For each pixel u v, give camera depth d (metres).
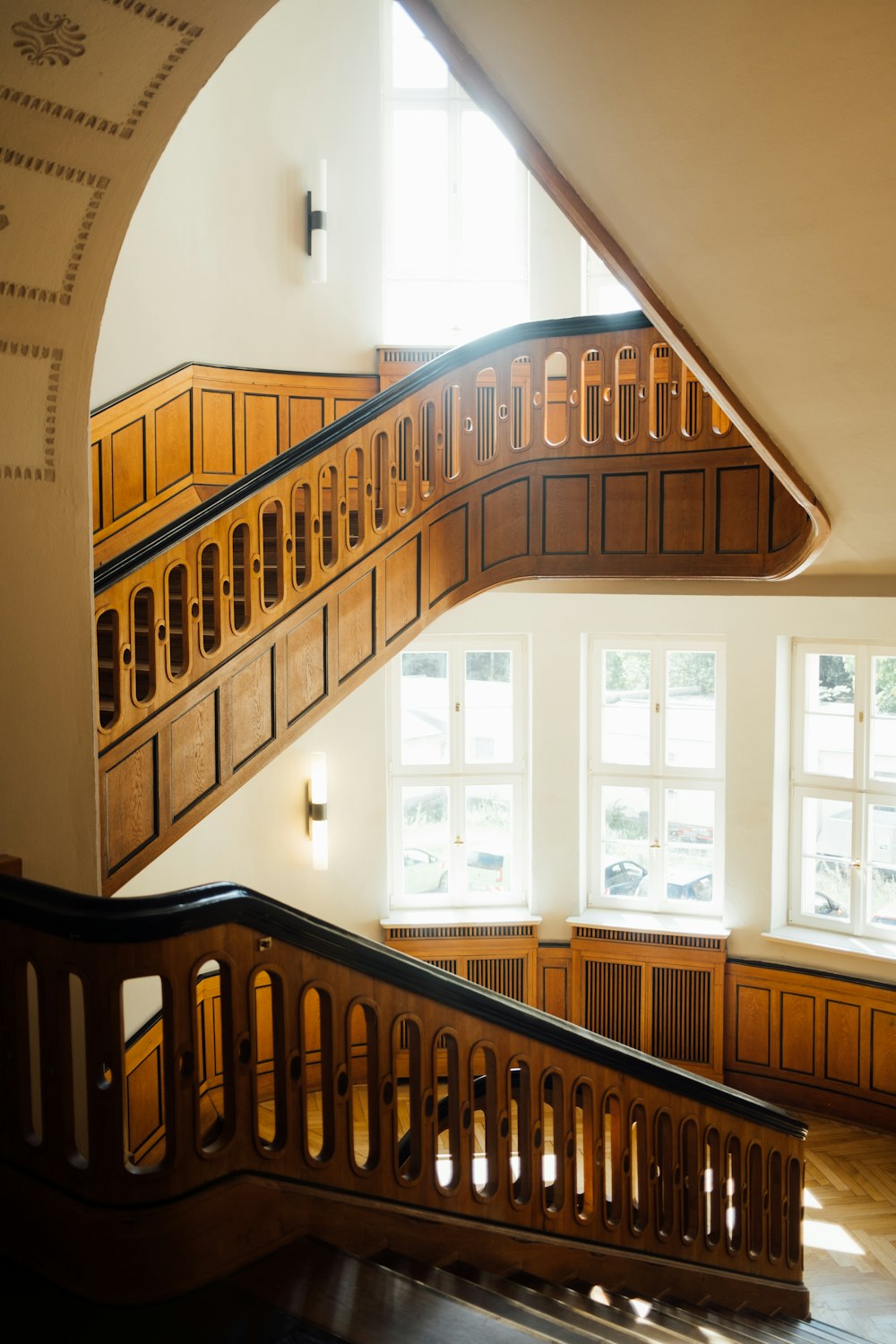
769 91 2.86
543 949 9.32
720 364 4.41
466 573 6.27
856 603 8.23
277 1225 2.89
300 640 5.28
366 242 8.99
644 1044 9.12
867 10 2.51
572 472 6.28
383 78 9.19
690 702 9.11
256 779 8.84
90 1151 2.65
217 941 2.76
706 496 6.01
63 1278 2.69
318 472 5.30
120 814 4.47
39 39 2.82
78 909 2.62
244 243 8.45
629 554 6.20
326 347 8.93
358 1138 7.95
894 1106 8.34
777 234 3.45
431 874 9.55
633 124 3.19
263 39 8.38
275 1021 2.94
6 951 2.76
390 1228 3.21
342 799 9.13
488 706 9.44
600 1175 4.01
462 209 9.37
